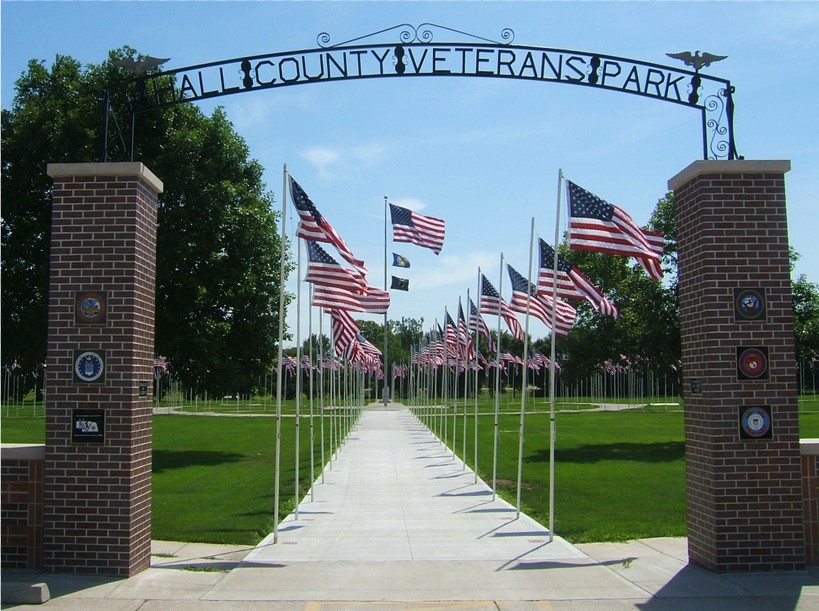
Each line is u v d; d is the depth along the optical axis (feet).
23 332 82.79
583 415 185.47
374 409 231.71
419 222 86.58
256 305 93.66
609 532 43.32
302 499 58.13
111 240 33.37
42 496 33.14
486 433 128.47
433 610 28.07
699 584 31.37
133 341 33.04
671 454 91.25
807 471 34.30
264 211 94.63
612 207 41.45
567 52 38.86
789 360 33.76
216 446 108.06
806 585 31.01
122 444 32.60
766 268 34.14
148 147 87.51
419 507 53.93
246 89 38.65
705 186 34.40
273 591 30.55
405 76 38.81
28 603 28.45
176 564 35.19
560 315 58.39
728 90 37.91
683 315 36.40
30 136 82.53
